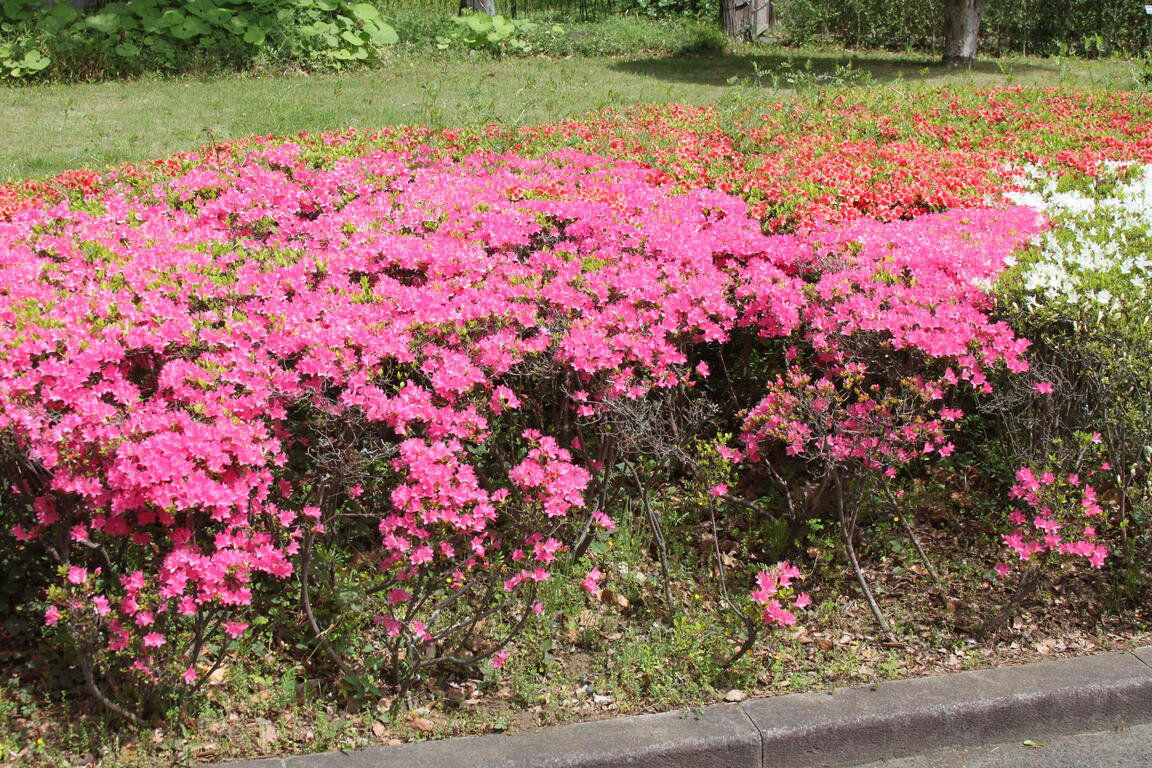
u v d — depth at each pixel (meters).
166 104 11.70
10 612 3.73
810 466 4.66
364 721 3.43
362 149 6.50
